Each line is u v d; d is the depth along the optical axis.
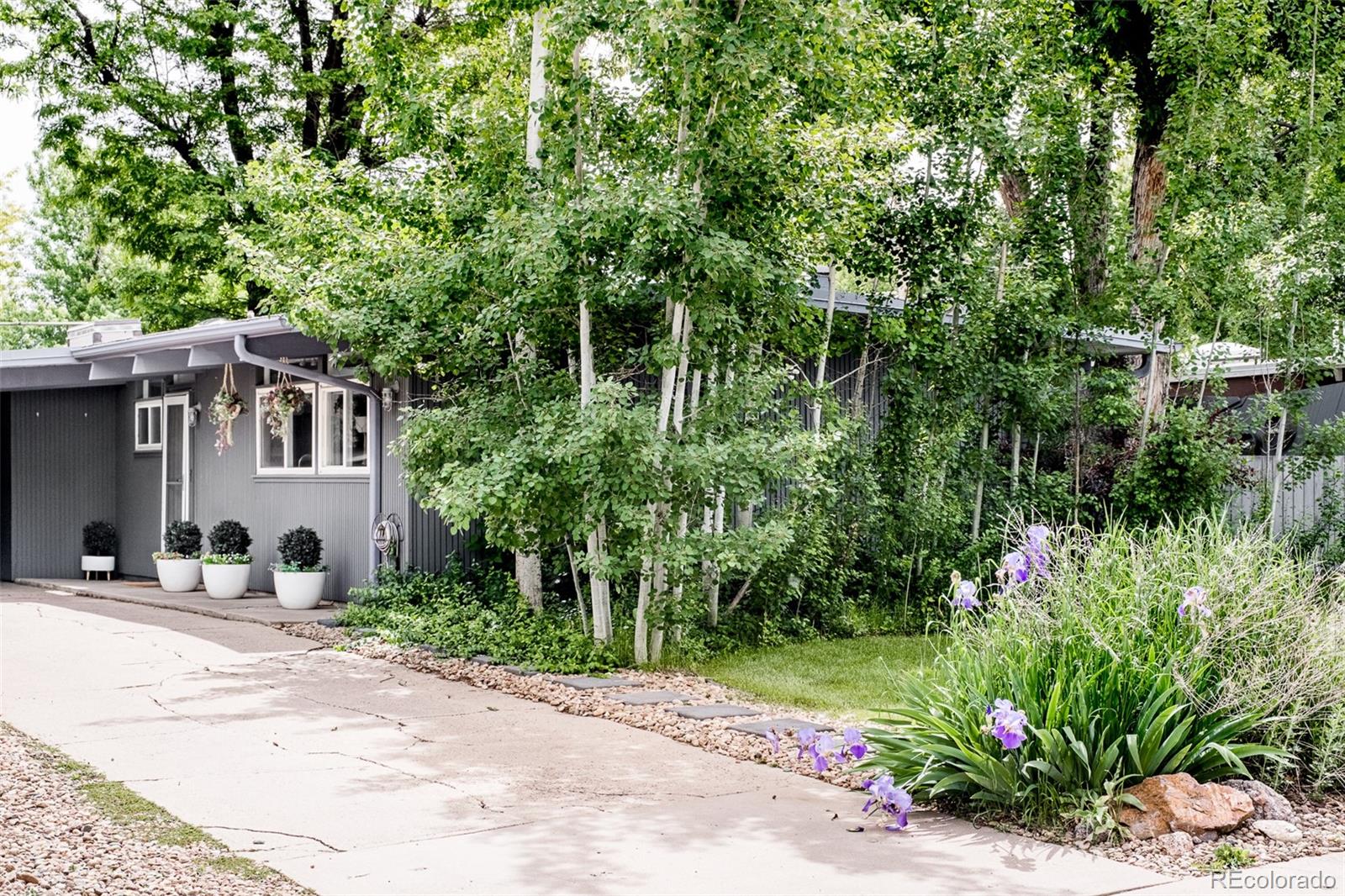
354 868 4.51
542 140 9.98
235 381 15.26
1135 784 5.21
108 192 20.73
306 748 6.59
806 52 8.91
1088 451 13.17
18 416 17.30
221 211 19.64
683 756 6.52
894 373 11.92
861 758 5.84
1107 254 12.80
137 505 17.52
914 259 11.85
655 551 8.95
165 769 6.05
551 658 9.36
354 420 13.25
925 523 11.88
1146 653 5.58
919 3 11.98
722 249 8.55
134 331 16.28
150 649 10.11
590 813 5.34
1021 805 5.31
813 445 9.49
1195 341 12.47
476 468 9.11
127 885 4.26
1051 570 6.30
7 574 17.22
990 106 11.90
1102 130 12.88
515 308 9.53
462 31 12.46
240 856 4.64
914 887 4.36
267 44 20.08
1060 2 13.14
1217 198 12.29
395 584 11.80
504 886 4.32
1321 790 5.60
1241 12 12.40
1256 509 12.52
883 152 10.76
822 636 11.32
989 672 5.65
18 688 8.30
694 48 8.62
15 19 19.81
